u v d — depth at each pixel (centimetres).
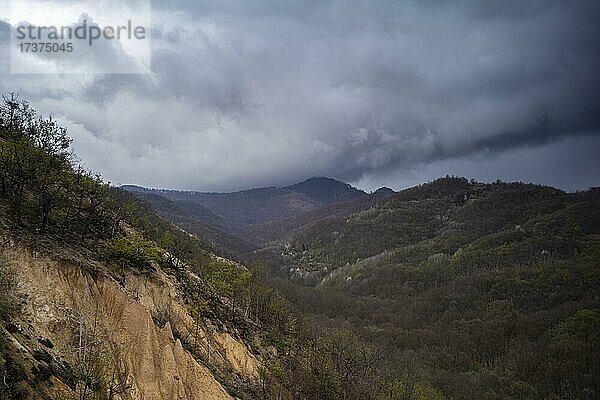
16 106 4825
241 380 4850
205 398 4069
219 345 5056
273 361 5838
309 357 6425
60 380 2959
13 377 2641
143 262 4819
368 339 13650
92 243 4428
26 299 3256
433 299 18838
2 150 4025
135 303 3903
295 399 5447
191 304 5088
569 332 14275
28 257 3459
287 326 7019
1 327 2873
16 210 3816
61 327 3319
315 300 16575
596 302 15388
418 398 8156
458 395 11281
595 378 11938
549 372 12625
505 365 13412
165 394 3750
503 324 15600
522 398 11675
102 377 3234
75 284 3616
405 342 14512
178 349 4094
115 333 3659
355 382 6962
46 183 4128
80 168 4809
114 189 7619
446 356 13750
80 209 4556
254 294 6950
